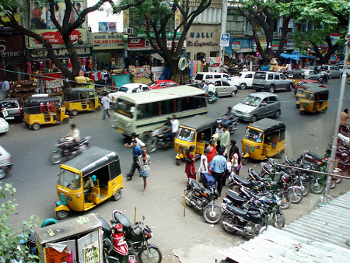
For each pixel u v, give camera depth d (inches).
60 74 1000.9
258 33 1678.2
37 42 962.1
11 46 927.0
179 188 488.4
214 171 462.6
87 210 413.1
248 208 382.6
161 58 1299.2
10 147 610.9
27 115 711.7
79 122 783.1
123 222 314.7
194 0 1333.7
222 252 229.3
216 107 912.9
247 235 371.2
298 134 725.9
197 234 378.6
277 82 1186.0
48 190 461.7
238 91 1230.3
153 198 454.6
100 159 411.5
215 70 1432.1
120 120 646.5
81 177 383.9
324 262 213.9
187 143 562.9
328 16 605.9
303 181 498.6
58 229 255.9
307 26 1760.6
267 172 494.0
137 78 1192.8
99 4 814.5
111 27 1157.1
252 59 1637.6
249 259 214.8
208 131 602.9
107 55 1237.7
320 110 880.3
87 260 262.4
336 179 532.4
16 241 212.5
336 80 1533.0
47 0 796.6
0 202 420.5
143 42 1228.5
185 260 325.7
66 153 559.8
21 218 389.1
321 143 680.4
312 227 303.0
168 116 674.2
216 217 404.8
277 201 392.5
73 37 1035.3
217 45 1507.1
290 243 248.8
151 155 617.6
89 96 864.9
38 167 532.4
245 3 1273.4
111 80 1123.3
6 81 866.1
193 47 1414.9
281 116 866.8
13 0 733.9
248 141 589.0
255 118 805.2
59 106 745.6
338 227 303.3
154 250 318.0
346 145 622.5
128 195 459.8
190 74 1337.4
